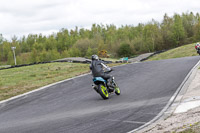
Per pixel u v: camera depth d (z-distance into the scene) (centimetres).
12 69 4144
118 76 2327
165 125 754
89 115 1016
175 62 2953
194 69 2036
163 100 1130
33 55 17712
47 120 1021
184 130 662
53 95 1711
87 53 15362
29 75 3212
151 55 7644
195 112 822
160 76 1948
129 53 14388
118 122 872
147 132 722
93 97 1450
